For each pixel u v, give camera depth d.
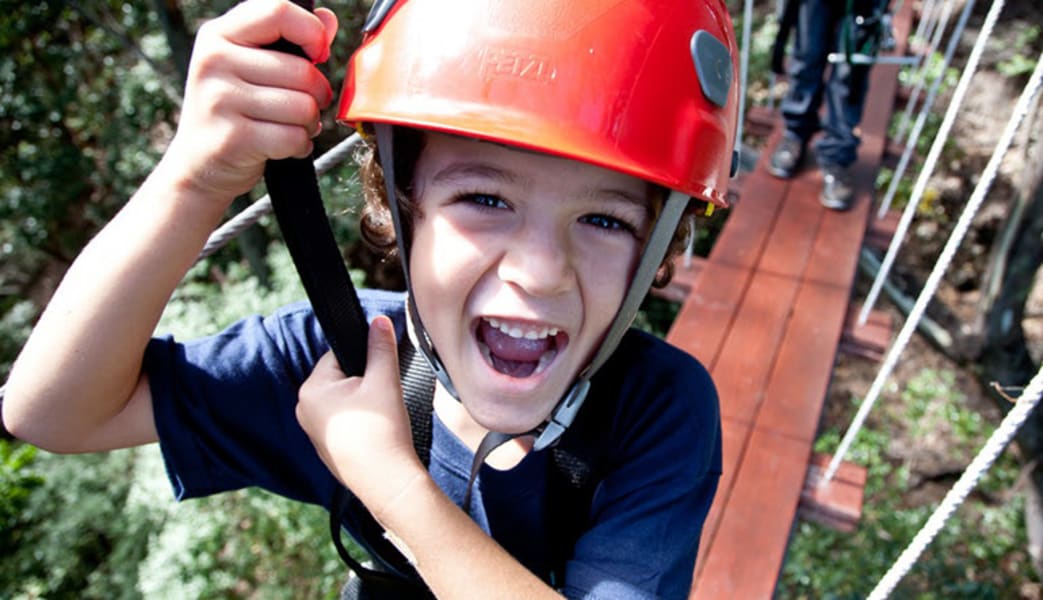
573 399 1.10
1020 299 5.49
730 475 2.83
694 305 3.75
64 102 8.16
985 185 2.07
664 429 1.22
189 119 0.83
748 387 3.26
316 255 0.92
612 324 1.03
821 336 3.56
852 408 7.87
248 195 6.54
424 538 0.97
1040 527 5.77
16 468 6.21
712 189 1.01
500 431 1.04
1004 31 9.20
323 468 1.25
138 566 5.23
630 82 0.92
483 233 0.93
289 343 1.22
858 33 4.02
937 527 1.28
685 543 1.18
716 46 1.01
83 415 1.03
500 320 0.99
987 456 1.21
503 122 0.88
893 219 4.70
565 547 1.25
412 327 1.23
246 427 1.19
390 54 0.95
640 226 0.99
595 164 0.91
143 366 1.13
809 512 2.86
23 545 6.05
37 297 9.12
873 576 5.67
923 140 8.86
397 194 1.01
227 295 5.94
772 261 4.06
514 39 0.90
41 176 8.10
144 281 0.95
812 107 4.53
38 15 7.81
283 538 5.00
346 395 1.02
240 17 0.78
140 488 5.05
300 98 0.80
